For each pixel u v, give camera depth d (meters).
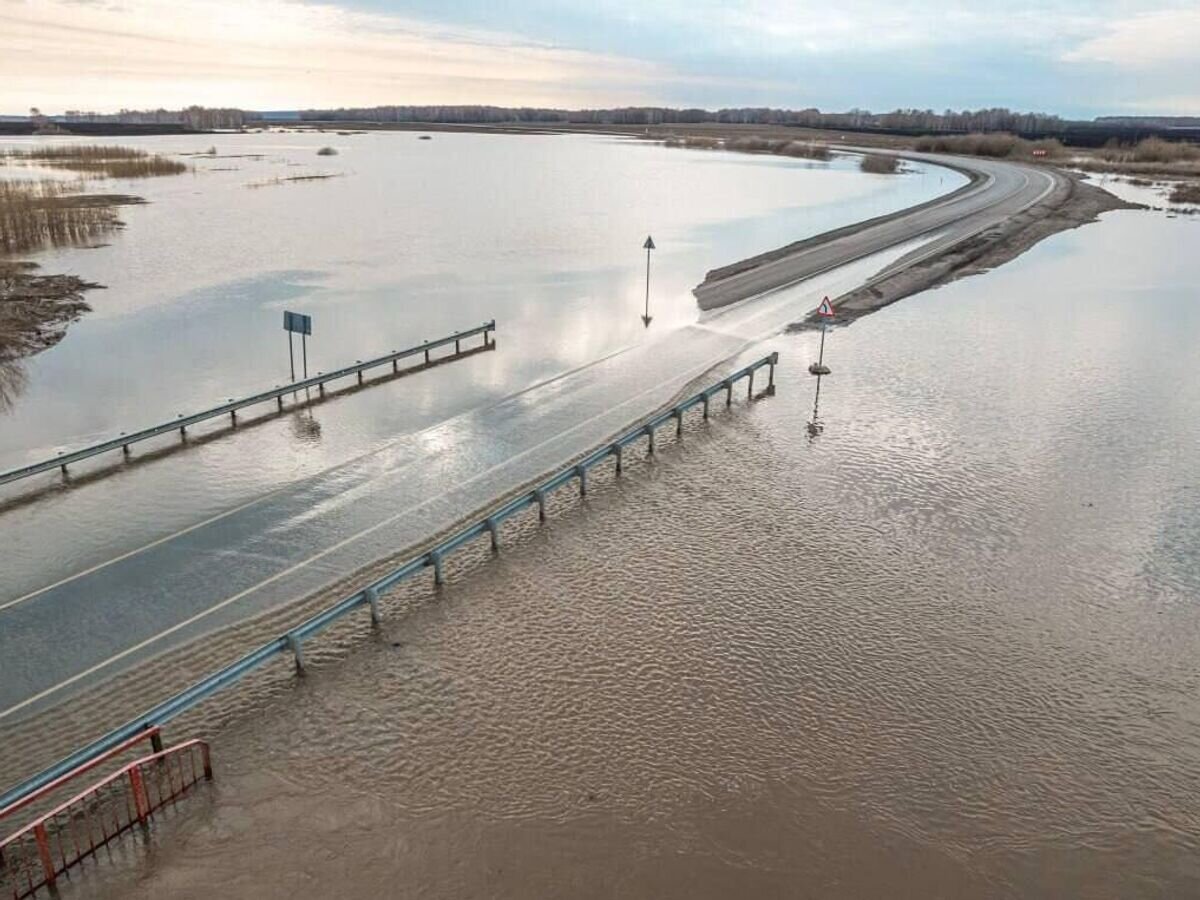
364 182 97.38
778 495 20.38
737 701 13.38
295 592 15.93
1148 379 29.08
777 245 55.94
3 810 9.80
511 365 30.03
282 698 13.28
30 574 16.41
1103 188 85.56
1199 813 11.47
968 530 18.81
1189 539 18.48
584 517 19.20
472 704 13.23
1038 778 11.98
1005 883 10.38
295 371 29.09
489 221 66.44
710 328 35.16
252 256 50.12
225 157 138.38
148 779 11.58
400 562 17.02
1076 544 18.23
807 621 15.47
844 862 10.59
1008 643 14.94
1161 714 13.29
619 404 26.17
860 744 12.54
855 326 35.75
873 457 22.55
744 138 193.38
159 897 9.91
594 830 10.99
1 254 48.16
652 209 74.56
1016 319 37.00
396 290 41.94
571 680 13.80
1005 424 24.94
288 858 10.48
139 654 14.11
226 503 19.41
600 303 39.50
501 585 16.50
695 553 17.73
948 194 78.31
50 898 9.81
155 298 39.19
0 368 28.92
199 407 25.62
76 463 21.38
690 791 11.63
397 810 11.24
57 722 12.59
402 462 21.80
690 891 10.16
